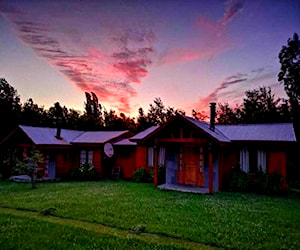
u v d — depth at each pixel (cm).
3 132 2397
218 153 1364
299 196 1277
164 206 946
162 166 1609
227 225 721
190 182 1432
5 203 970
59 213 823
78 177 1819
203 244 589
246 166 1416
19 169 1468
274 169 1356
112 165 1961
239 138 1427
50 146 1767
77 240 596
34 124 2748
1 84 2509
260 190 1336
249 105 2791
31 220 748
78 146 1941
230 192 1323
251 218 803
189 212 862
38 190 1309
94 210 867
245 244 585
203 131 1259
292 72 2466
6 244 571
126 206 937
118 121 3409
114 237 617
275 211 904
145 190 1320
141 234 648
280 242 601
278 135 1403
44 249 548
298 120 2352
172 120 1343
